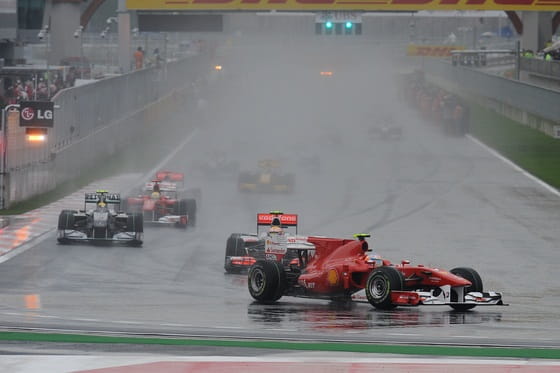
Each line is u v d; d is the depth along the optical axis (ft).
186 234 333.62
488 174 546.26
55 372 114.11
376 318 171.94
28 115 384.06
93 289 216.33
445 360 122.01
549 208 428.56
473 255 301.02
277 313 178.70
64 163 467.52
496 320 172.24
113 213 303.07
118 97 608.60
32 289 214.28
